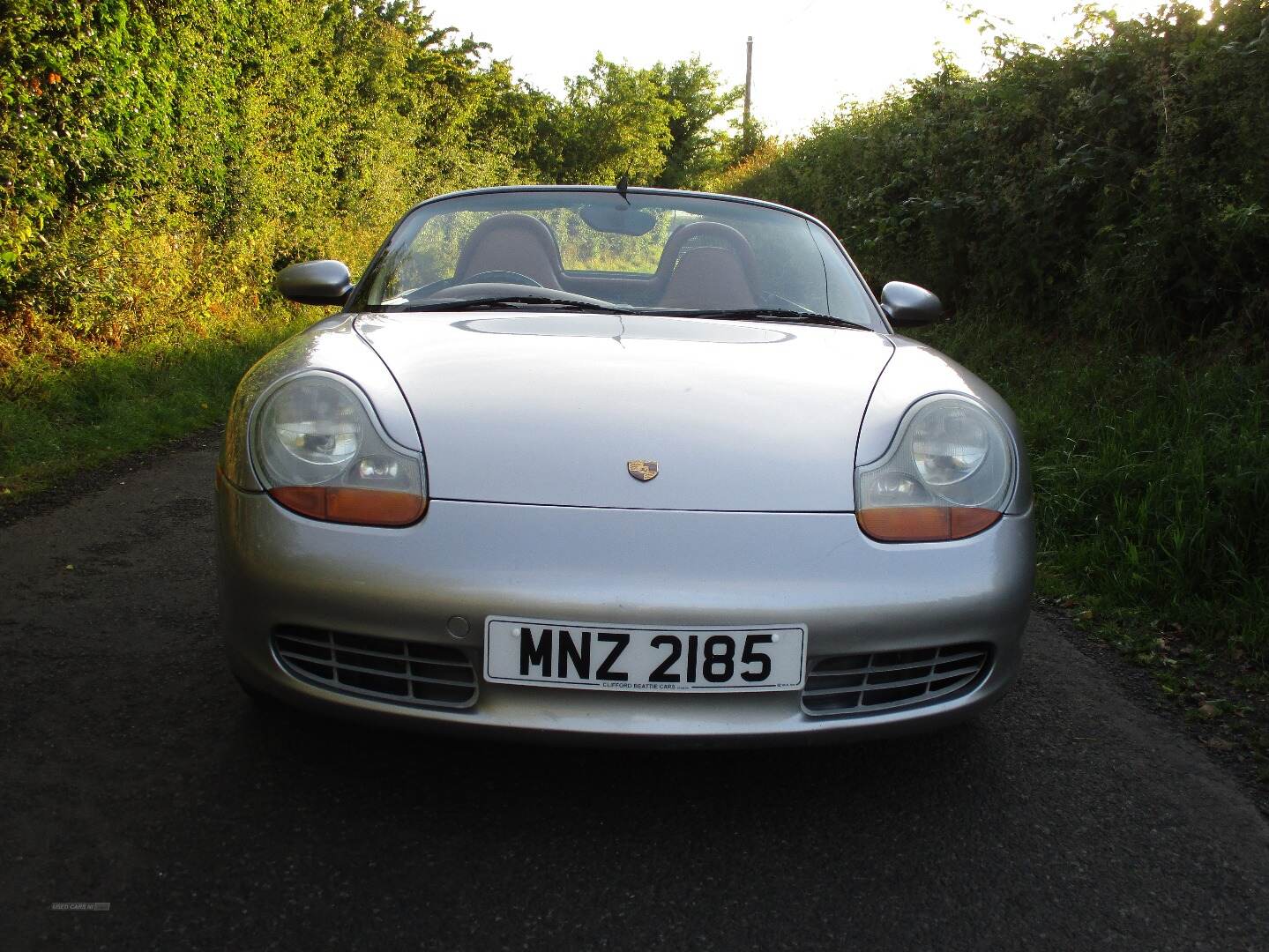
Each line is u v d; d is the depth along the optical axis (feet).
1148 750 7.23
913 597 5.54
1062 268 20.20
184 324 24.41
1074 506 12.10
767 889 5.29
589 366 6.38
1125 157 18.07
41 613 8.60
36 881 4.97
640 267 8.98
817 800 6.23
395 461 5.58
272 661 5.67
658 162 117.80
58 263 19.90
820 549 5.51
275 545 5.50
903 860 5.63
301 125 36.42
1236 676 8.66
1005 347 20.83
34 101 19.69
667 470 5.62
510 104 87.15
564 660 5.30
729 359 6.71
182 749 6.37
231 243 28.84
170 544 10.87
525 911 4.98
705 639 5.32
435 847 5.48
